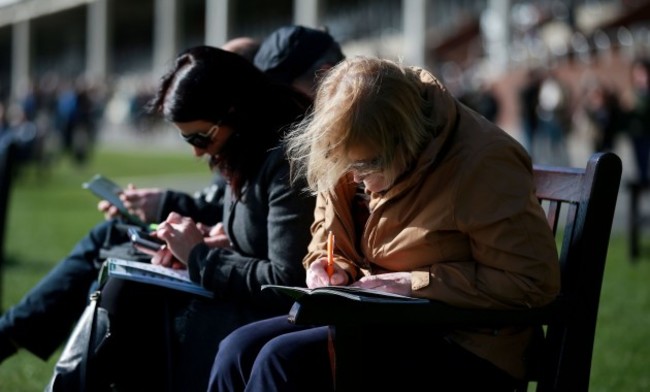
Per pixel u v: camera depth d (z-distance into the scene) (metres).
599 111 19.02
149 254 3.70
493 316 2.75
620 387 4.87
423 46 32.75
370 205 2.97
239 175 3.46
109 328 3.50
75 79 60.47
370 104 2.65
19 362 5.50
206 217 4.27
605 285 7.74
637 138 13.98
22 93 44.66
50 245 10.21
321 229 3.12
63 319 4.00
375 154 2.68
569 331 2.88
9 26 74.31
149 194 4.24
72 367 3.45
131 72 63.88
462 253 2.83
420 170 2.78
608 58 23.84
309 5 37.81
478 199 2.75
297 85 4.17
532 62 26.67
